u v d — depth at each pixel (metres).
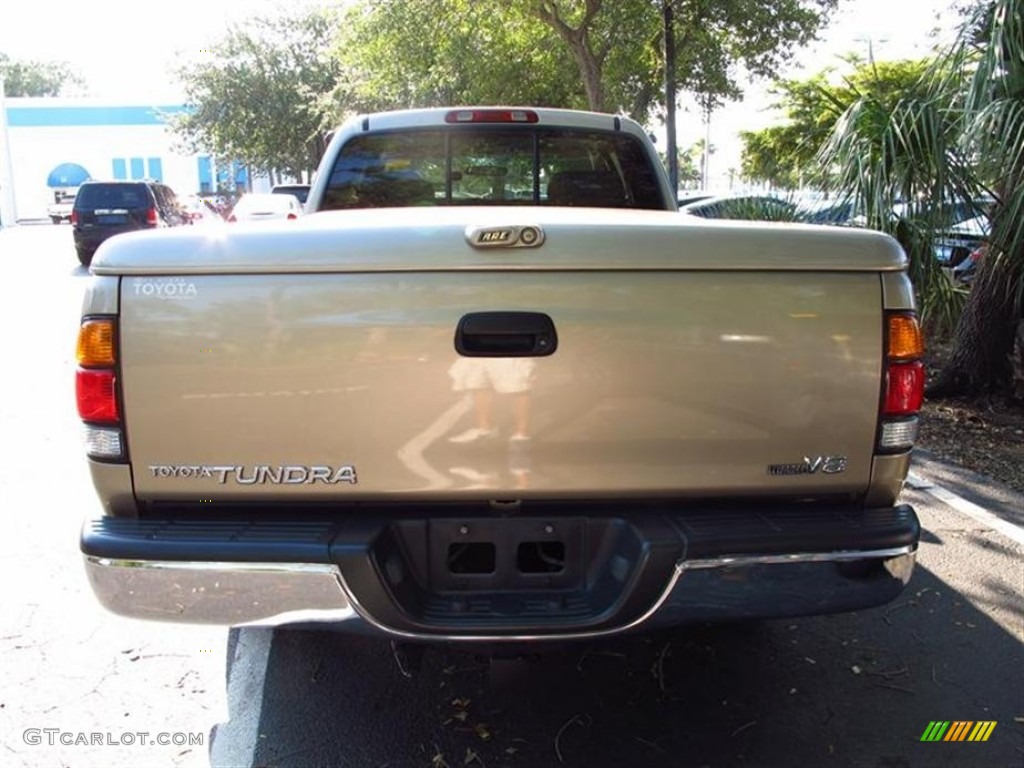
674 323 2.55
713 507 2.70
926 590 4.18
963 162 6.29
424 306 2.51
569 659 3.60
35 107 43.41
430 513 2.65
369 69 17.66
